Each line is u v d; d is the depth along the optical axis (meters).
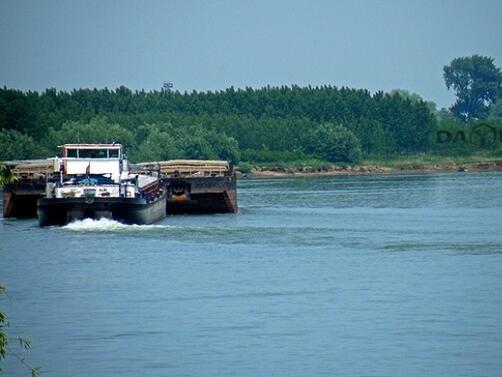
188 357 175.62
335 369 169.12
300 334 186.62
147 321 196.50
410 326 190.75
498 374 166.38
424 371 167.88
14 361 175.75
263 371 168.75
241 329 190.12
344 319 195.75
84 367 172.25
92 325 194.62
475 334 185.50
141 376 167.88
